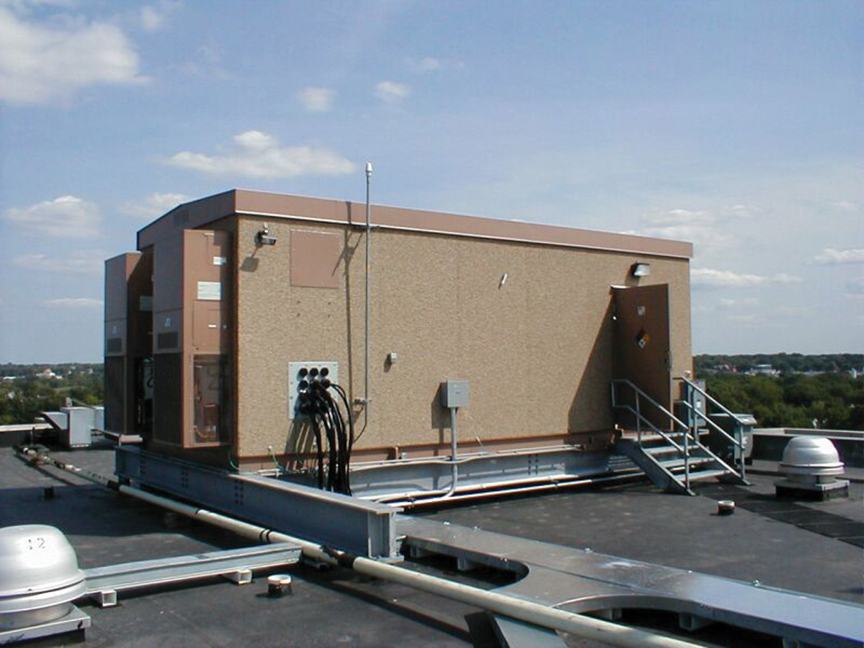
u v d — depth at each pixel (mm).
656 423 12055
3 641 4859
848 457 13875
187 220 10305
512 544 6824
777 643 4977
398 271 10422
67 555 5273
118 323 11297
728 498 10734
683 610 5148
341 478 9289
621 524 9070
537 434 11672
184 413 8961
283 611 5672
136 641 5070
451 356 10844
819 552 7578
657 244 13359
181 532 8750
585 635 4578
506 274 11445
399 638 5121
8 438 17594
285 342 9492
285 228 9555
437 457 10609
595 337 12414
